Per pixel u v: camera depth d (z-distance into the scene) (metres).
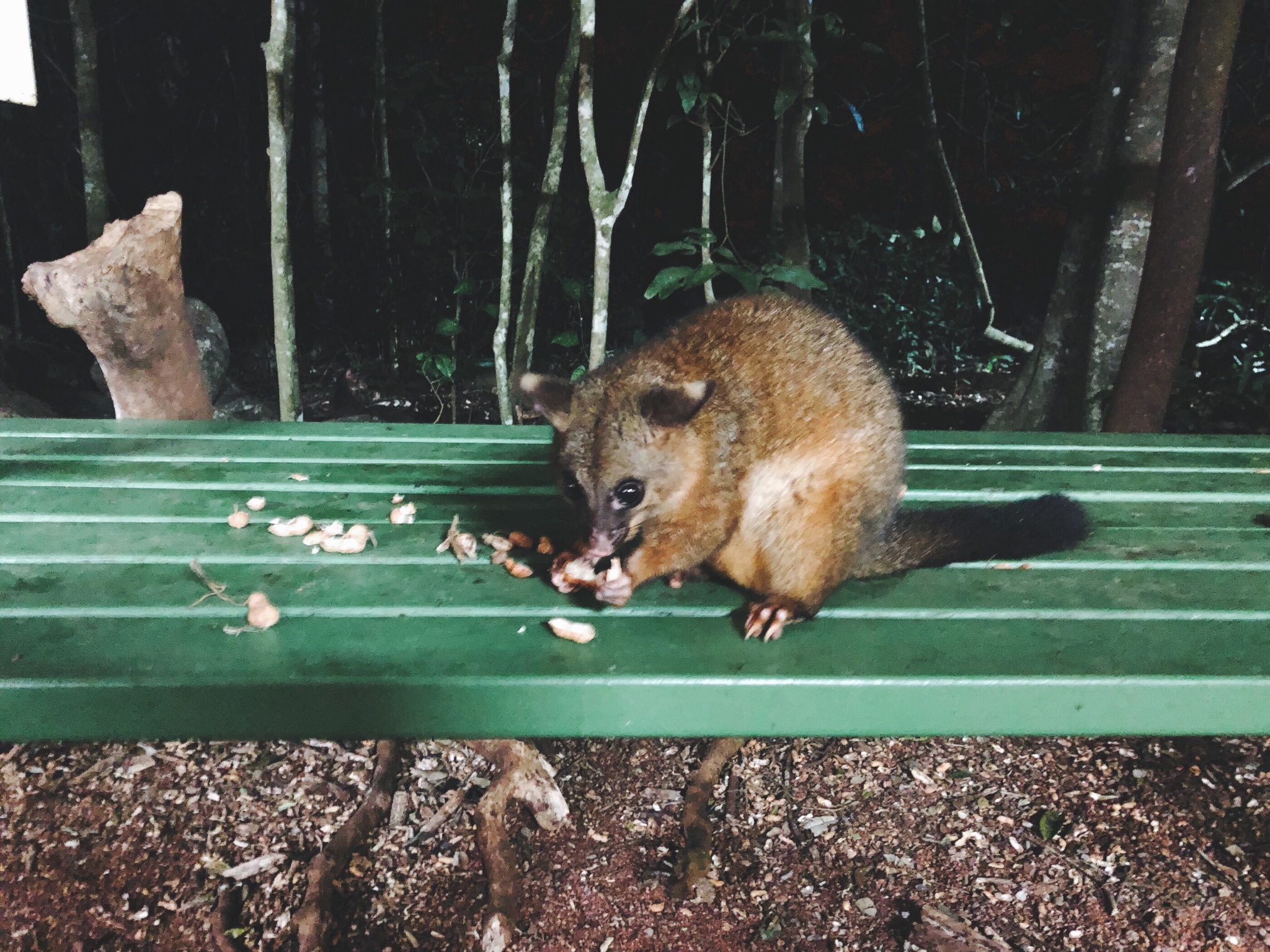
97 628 0.83
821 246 4.11
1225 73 1.68
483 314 3.76
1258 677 0.79
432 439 1.36
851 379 0.97
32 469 1.19
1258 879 1.36
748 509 0.93
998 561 0.99
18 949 1.23
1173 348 1.82
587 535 0.91
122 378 1.60
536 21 4.00
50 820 1.40
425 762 1.58
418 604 0.88
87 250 1.55
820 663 0.80
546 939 1.29
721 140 4.15
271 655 0.80
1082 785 1.56
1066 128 4.19
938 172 4.50
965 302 4.12
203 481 1.16
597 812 1.51
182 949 1.25
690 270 2.13
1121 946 1.28
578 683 0.77
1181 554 1.02
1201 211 1.74
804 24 2.18
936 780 1.58
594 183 1.94
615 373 0.96
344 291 3.93
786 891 1.38
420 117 3.65
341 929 1.30
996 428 2.53
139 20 3.78
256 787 1.49
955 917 1.32
